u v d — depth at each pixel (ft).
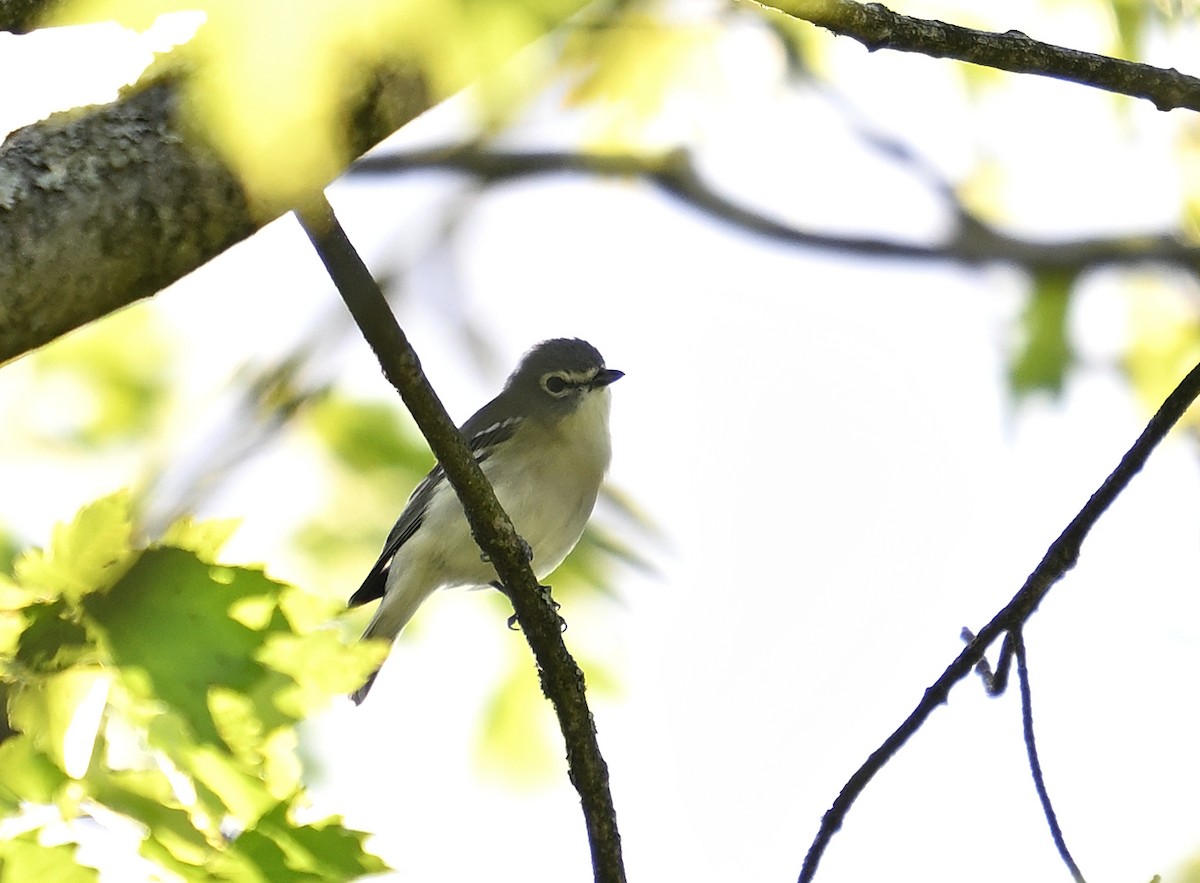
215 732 16.25
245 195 17.71
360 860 16.49
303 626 16.34
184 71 17.94
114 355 40.40
